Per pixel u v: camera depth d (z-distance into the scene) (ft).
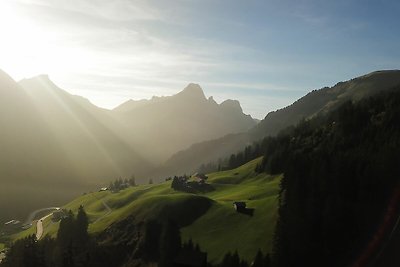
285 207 361.71
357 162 375.66
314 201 332.80
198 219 453.99
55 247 500.33
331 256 293.64
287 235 310.45
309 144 634.02
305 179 379.35
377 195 339.36
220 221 432.66
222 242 384.47
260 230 382.01
